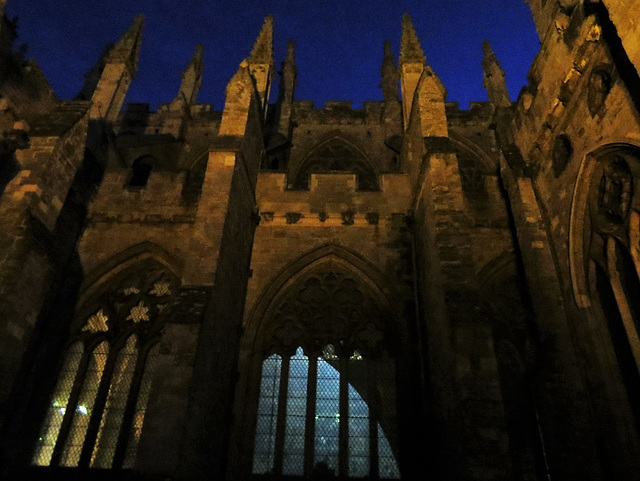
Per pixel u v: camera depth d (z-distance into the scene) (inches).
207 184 648.4
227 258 615.5
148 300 703.1
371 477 590.2
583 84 578.9
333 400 641.6
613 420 503.5
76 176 754.2
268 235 757.3
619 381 520.1
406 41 955.3
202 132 1258.6
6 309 549.0
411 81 905.5
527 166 709.9
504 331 661.3
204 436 516.1
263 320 687.7
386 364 660.7
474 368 486.6
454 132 1206.3
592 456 498.0
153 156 1155.9
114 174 815.1
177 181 800.9
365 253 738.2
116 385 647.8
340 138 1235.9
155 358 658.2
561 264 612.4
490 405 465.7
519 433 588.7
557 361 558.9
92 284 715.4
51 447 610.5
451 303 535.2
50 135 675.4
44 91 804.0
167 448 438.3
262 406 639.1
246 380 633.6
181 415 454.0
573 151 601.0
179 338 498.3
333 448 610.9
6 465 569.3
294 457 606.2
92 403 638.5
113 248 739.4
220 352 577.0
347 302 708.7
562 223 614.5
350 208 779.4
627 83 499.2
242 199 706.8
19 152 659.4
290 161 1170.0
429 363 607.5
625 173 520.7
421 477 571.2
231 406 606.9
